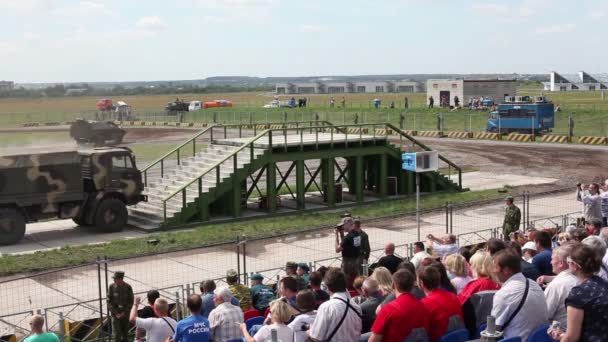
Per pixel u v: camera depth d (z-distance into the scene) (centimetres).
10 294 1661
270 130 2673
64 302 1591
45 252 2059
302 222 2450
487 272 836
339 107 9394
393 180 3027
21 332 1320
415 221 2452
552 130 5712
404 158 1816
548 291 694
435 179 3089
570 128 5006
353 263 1433
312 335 746
